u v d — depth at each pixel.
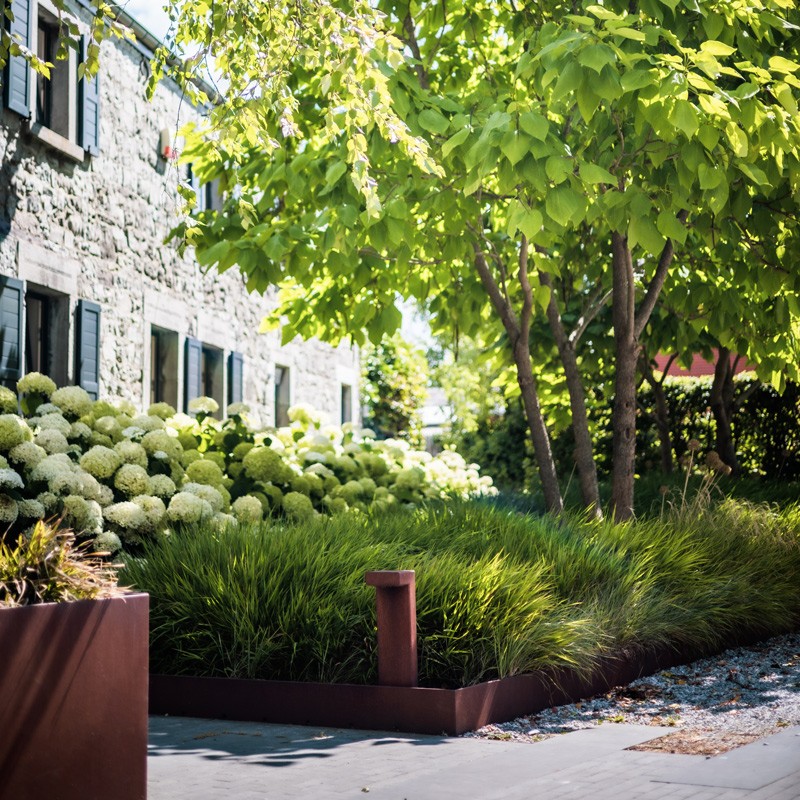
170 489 8.41
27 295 10.48
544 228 7.02
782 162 7.00
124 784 3.81
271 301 16.36
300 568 6.35
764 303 9.70
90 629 3.70
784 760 4.34
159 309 12.65
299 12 5.70
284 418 17.02
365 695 5.56
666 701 6.09
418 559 6.48
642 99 6.20
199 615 6.14
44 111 10.66
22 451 7.48
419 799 3.96
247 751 4.98
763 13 7.17
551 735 5.30
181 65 6.98
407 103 6.84
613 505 9.24
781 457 14.16
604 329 11.18
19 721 3.44
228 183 8.92
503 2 9.01
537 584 6.45
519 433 16.45
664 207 6.72
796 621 8.63
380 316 8.73
